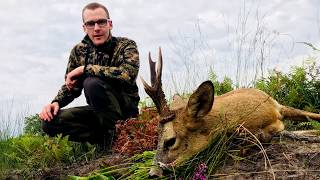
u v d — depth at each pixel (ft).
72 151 6.93
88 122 6.86
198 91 4.59
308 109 6.27
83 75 6.70
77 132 6.84
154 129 5.78
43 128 6.91
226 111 4.84
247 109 4.87
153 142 5.70
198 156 4.70
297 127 6.01
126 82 6.56
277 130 4.96
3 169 6.82
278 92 6.75
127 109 6.77
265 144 4.83
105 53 6.82
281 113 5.21
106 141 6.81
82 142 6.97
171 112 4.74
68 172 6.13
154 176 4.58
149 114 6.36
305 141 4.99
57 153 6.66
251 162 4.62
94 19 6.72
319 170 4.29
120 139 6.08
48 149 6.73
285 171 4.35
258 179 4.35
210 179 4.55
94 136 6.89
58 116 6.77
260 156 4.66
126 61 6.63
